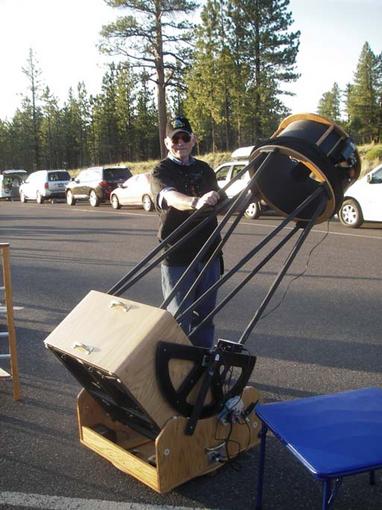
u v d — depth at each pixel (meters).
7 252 4.05
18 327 6.21
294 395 4.28
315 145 3.21
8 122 88.44
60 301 7.41
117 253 11.37
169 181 3.79
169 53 37.47
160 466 2.87
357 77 79.94
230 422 3.11
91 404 3.45
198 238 3.87
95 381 3.16
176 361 2.89
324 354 5.17
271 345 5.45
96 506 2.90
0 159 89.00
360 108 80.00
